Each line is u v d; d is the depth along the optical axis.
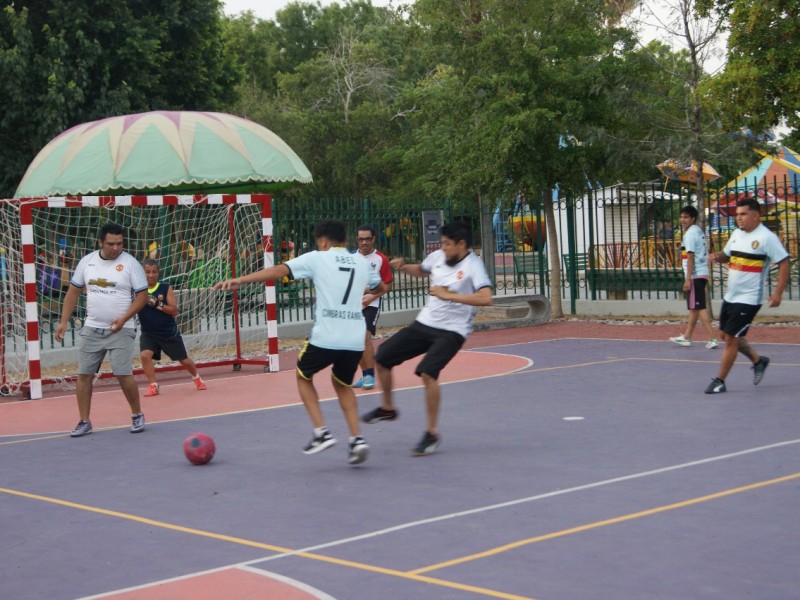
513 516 6.25
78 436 10.11
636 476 7.21
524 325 21.42
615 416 9.80
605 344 16.75
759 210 10.70
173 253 19.75
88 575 5.46
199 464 8.38
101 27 28.58
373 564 5.37
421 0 26.61
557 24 22.08
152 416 11.29
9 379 14.83
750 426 8.96
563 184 22.09
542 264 23.12
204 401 12.34
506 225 26.66
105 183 21.98
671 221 22.05
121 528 6.46
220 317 19.14
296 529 6.20
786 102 16.84
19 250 15.81
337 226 8.12
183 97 32.38
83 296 18.81
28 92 27.86
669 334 18.00
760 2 16.92
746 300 10.70
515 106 20.58
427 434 8.44
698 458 7.74
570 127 21.25
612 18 21.78
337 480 7.57
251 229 19.55
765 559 5.18
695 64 20.16
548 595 4.72
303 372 8.03
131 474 8.15
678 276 21.80
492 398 11.36
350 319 7.98
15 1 28.55
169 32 31.16
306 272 7.94
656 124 21.02
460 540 5.76
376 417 8.70
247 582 5.16
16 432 10.62
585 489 6.89
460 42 22.31
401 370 14.55
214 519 6.56
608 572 5.04
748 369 12.75
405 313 22.55
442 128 25.62
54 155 23.03
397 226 22.52
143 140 22.62
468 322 8.58
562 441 8.67
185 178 22.25
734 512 6.12
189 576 5.32
